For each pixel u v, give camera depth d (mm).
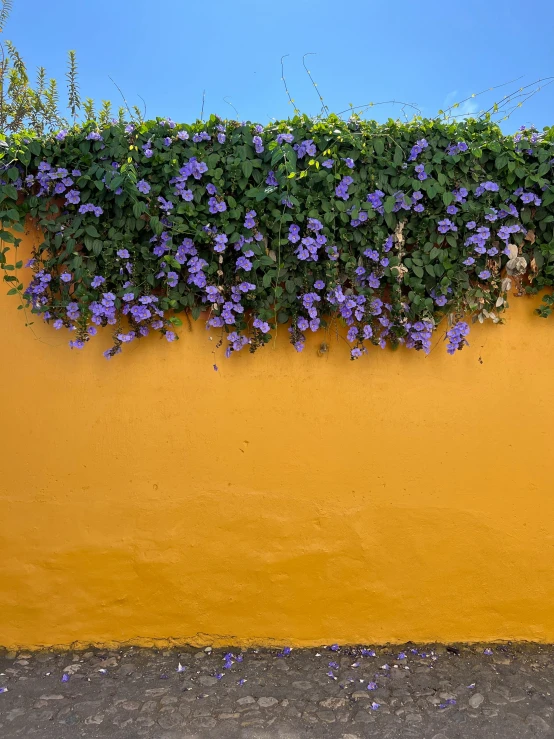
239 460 3352
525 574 3418
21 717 2781
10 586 3355
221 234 3049
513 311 3363
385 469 3375
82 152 3070
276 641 3410
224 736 2662
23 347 3295
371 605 3416
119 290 3125
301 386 3348
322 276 3178
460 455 3381
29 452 3322
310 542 3381
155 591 3383
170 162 3039
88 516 3344
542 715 2818
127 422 3326
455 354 3363
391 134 3117
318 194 3092
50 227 3092
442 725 2748
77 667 3211
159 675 3145
